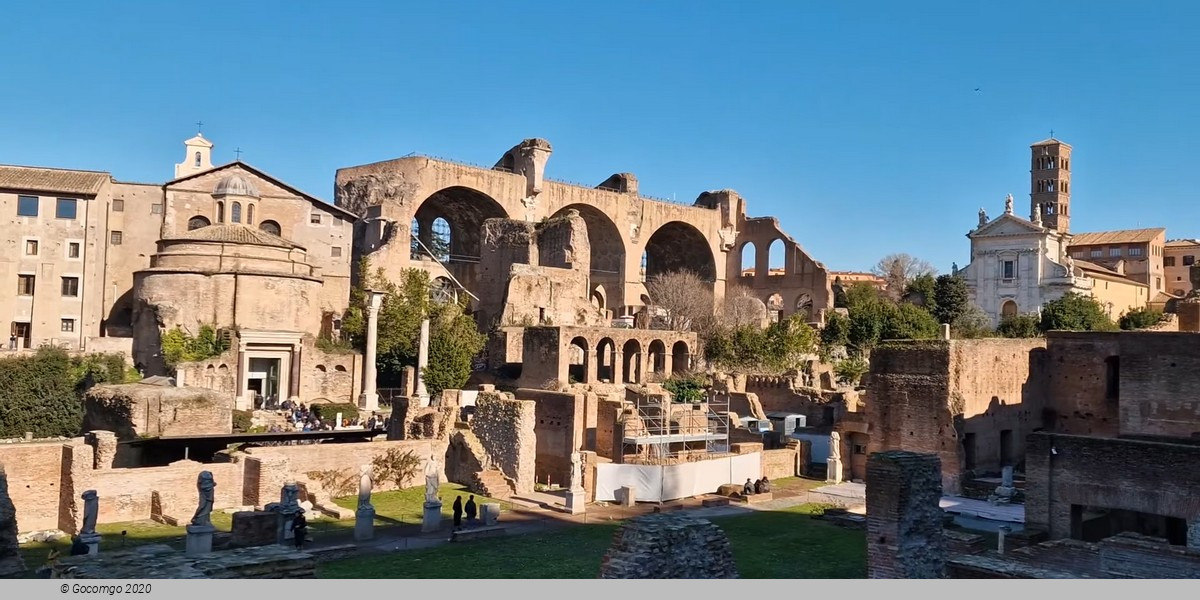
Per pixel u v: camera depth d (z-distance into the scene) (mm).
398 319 91625
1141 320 106500
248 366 83375
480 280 117000
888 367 61156
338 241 109500
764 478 60781
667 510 54438
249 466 48312
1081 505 38906
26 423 65500
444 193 126500
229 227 89875
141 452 57031
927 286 133250
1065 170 163500
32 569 34344
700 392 83625
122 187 102750
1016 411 62500
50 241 91562
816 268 146375
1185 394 51562
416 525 47156
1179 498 36156
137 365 84000
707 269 154250
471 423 60875
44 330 90750
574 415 62500
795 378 89062
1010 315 130500
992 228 138250
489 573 36594
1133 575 30391
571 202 135000
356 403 86188
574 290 111375
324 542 42500
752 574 36875
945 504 54000
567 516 51344
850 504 56312
